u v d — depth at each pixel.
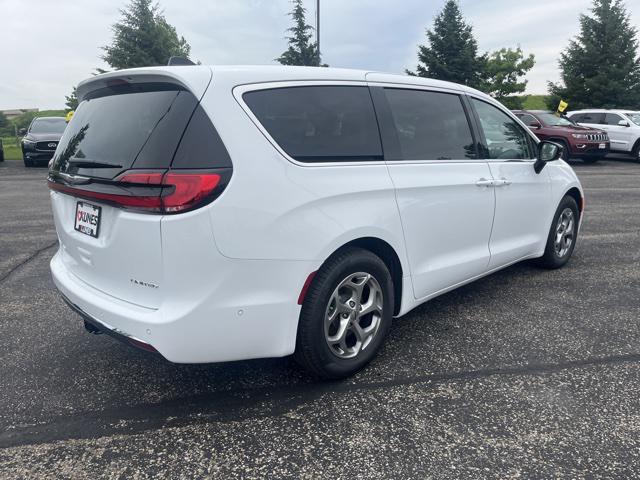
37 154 16.98
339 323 2.94
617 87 27.41
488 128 4.04
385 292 3.12
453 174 3.55
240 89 2.56
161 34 29.23
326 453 2.38
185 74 2.47
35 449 2.43
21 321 3.97
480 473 2.23
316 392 2.91
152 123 2.48
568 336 3.60
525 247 4.49
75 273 3.03
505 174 4.05
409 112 3.38
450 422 2.60
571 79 28.81
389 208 3.05
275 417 2.67
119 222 2.50
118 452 2.40
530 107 36.97
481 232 3.89
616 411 2.68
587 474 2.22
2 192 11.17
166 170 2.34
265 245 2.50
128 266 2.53
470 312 4.08
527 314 4.02
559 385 2.94
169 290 2.39
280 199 2.54
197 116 2.41
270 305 2.57
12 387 2.99
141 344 2.46
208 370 3.18
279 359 3.31
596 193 10.70
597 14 28.50
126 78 2.70
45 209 9.02
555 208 4.81
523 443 2.43
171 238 2.33
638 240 6.50
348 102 3.03
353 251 2.92
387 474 2.24
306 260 2.64
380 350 3.42
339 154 2.88
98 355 3.40
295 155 2.67
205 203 2.34
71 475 2.25
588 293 4.49
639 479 2.18
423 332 3.71
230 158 2.42
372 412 2.70
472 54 29.02
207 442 2.47
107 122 2.73
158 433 2.55
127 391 2.94
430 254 3.46
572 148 16.38
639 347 3.42
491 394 2.86
